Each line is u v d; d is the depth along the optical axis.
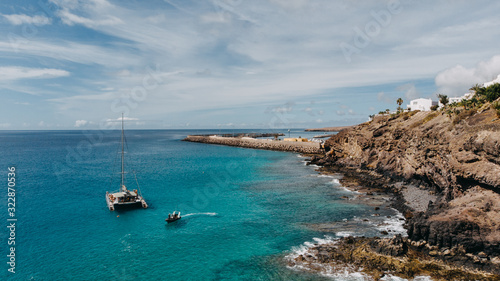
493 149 31.12
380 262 28.44
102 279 28.11
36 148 173.75
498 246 26.45
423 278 25.84
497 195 30.77
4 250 34.12
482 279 25.30
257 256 32.09
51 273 29.14
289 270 28.73
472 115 42.84
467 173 34.03
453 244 28.28
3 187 68.38
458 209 31.66
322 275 27.38
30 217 46.09
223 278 28.05
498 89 48.94
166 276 28.55
